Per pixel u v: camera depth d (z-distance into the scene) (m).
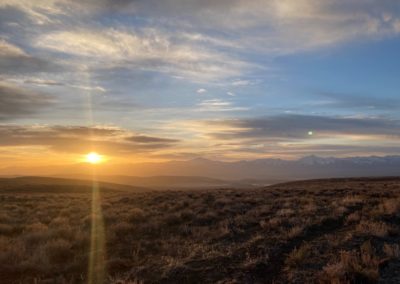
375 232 13.52
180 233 17.08
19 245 14.20
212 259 11.95
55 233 16.33
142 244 15.20
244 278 10.14
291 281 9.62
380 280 9.16
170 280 10.43
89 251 14.28
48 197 44.75
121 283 10.13
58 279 10.80
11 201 37.69
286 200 26.55
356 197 26.11
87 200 36.56
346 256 10.34
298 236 14.42
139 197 35.66
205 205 25.59
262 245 13.24
